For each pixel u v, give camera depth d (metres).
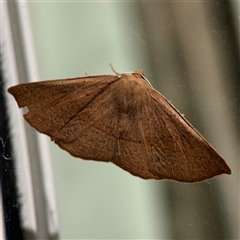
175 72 0.34
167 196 0.32
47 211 0.31
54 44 0.33
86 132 0.27
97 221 0.31
